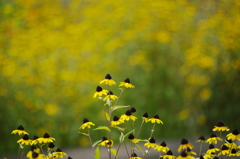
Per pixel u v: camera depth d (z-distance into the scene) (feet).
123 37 37.81
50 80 33.35
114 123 14.30
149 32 37.81
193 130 36.81
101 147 31.91
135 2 38.32
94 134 33.81
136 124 35.01
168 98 36.91
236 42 35.55
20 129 14.38
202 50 36.37
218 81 36.17
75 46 35.88
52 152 13.85
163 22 37.58
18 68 31.71
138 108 35.88
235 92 35.60
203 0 38.01
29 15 35.24
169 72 37.93
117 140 33.50
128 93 36.27
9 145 28.55
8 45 32.86
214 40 36.73
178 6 38.04
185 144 14.15
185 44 38.09
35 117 30.96
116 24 38.32
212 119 36.11
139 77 37.17
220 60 36.22
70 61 36.06
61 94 33.71
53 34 36.27
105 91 14.64
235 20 35.81
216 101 36.09
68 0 41.55
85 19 39.24
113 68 37.11
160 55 38.19
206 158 14.24
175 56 38.52
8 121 29.04
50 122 31.81
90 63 36.29
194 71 37.50
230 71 35.91
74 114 33.71
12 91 30.42
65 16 39.65
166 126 36.19
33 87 32.30
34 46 33.12
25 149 28.30
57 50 35.50
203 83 36.73
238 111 35.04
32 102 31.04
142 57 37.06
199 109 36.86
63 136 32.40
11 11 34.42
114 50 38.04
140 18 37.70
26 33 34.37
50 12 36.96
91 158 26.09
